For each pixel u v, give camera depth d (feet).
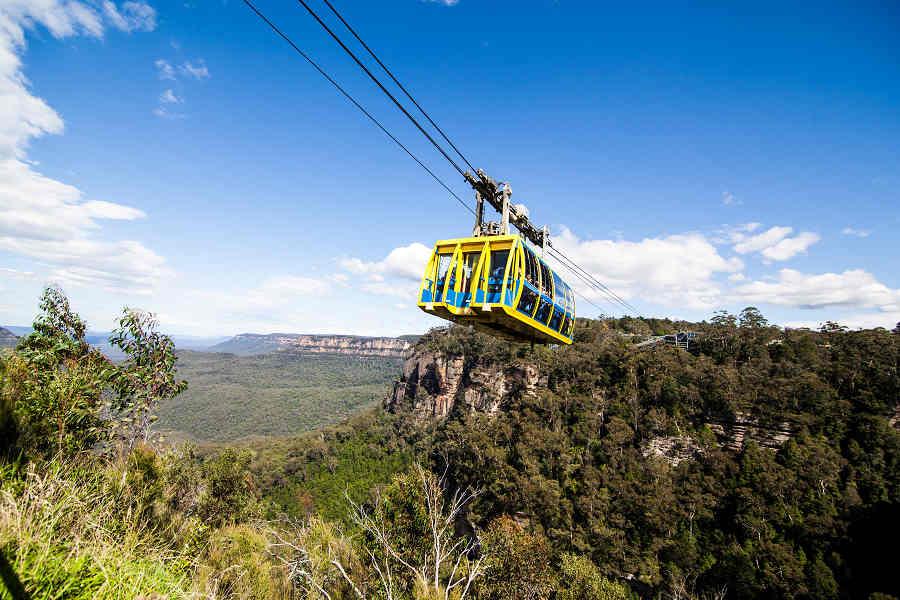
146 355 40.42
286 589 35.60
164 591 14.55
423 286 37.99
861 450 172.14
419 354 395.96
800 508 163.32
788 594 140.26
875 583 133.18
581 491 203.51
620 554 175.01
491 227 42.16
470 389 318.04
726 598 151.12
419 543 56.34
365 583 44.06
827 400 194.08
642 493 192.34
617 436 219.82
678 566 165.48
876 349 206.28
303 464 322.75
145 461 30.27
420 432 332.80
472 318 37.99
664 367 242.58
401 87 28.02
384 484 282.56
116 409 36.01
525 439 236.22
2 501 13.23
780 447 192.44
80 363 33.81
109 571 12.76
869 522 148.77
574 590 107.55
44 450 23.03
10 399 22.31
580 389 262.26
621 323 395.55
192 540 27.73
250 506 89.81
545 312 41.24
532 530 195.31
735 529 169.37
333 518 245.65
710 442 204.95
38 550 11.84
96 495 19.76
